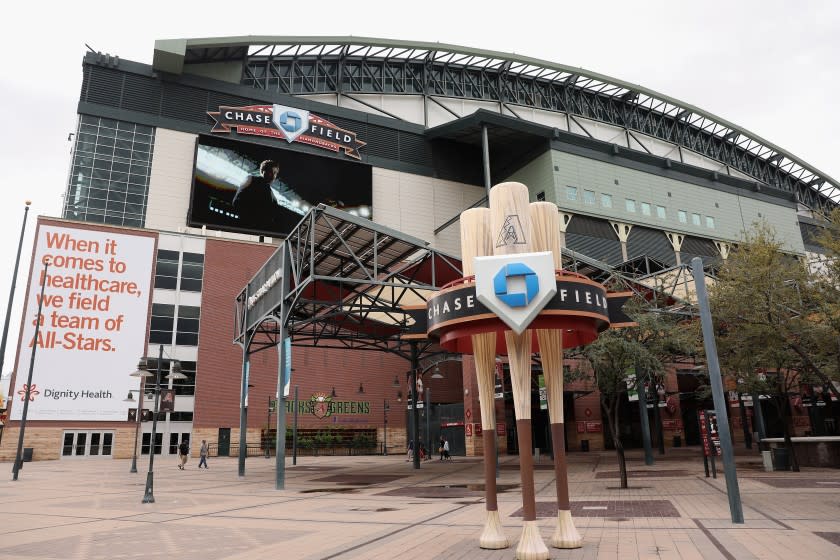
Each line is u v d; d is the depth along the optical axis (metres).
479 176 74.12
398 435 58.09
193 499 19.70
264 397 54.38
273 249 58.84
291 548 10.51
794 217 83.19
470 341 12.38
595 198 65.94
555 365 10.37
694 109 83.06
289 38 63.81
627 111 84.19
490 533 9.95
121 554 10.30
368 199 66.50
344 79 72.69
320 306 34.94
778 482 20.41
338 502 18.16
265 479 27.98
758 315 18.98
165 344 51.94
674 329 22.77
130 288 51.66
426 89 74.38
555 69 74.12
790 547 9.19
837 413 58.53
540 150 66.75
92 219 55.50
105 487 24.59
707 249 72.88
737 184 78.94
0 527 13.82
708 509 14.12
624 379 21.91
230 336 54.59
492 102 77.19
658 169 72.19
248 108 63.84
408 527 12.64
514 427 50.28
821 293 17.91
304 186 63.56
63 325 48.66
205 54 63.44
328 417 56.12
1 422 63.78
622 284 27.83
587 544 9.98
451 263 28.41
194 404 51.59
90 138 57.28
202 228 58.53
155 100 60.84
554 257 10.55
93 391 48.59
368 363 58.81
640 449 53.50
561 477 10.02
